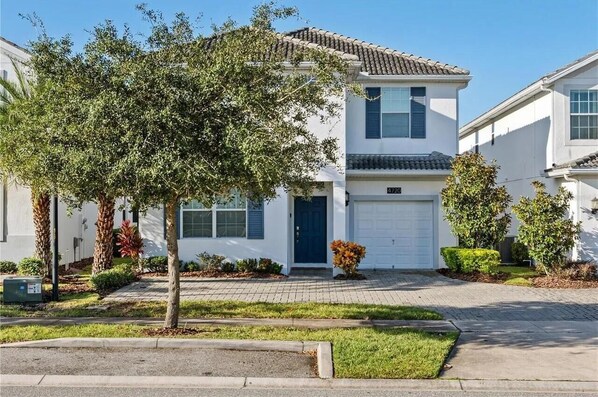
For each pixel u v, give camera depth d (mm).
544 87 19172
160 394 7289
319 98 9430
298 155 9906
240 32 9078
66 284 15250
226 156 8195
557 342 9781
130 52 8664
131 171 8008
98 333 9758
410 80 19812
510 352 9125
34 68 8797
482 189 17266
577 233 16422
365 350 8789
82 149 8211
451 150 20016
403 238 19172
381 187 19062
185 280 16328
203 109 8344
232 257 17859
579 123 19062
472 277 16688
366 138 20031
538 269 17484
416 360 8359
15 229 18250
